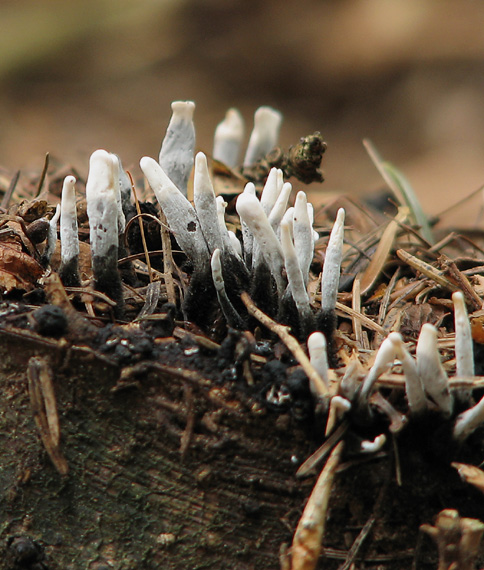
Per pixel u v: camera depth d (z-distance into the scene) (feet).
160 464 1.55
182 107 1.71
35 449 1.55
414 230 1.91
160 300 1.64
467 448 1.54
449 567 1.51
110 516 1.55
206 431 1.54
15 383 1.55
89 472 1.55
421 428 1.53
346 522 1.54
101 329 1.55
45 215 1.68
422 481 1.54
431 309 1.69
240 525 1.55
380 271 1.77
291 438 1.54
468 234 2.06
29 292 1.59
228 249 1.60
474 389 1.56
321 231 1.89
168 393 1.54
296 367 1.55
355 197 2.08
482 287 1.73
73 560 1.55
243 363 1.54
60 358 1.54
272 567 1.55
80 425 1.55
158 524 1.55
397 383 1.53
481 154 5.54
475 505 1.54
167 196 1.57
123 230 1.66
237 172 1.95
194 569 1.55
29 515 1.55
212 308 1.60
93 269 1.59
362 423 1.53
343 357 1.59
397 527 1.54
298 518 1.54
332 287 1.57
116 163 1.63
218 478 1.54
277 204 1.59
